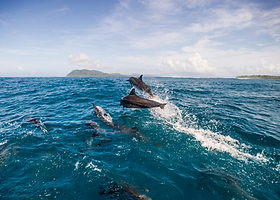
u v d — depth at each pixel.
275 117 9.99
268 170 4.84
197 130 7.58
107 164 4.98
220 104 13.31
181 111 10.61
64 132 7.16
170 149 5.90
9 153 5.42
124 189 4.01
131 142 6.35
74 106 11.69
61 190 3.93
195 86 31.62
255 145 6.32
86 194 3.84
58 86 25.16
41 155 5.36
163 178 4.41
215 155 5.59
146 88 12.25
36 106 11.81
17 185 4.05
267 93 22.78
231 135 7.15
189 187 4.11
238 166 5.00
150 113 9.96
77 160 5.14
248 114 10.48
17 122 8.33
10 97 15.52
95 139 6.55
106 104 12.14
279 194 3.95
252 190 4.06
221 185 4.19
